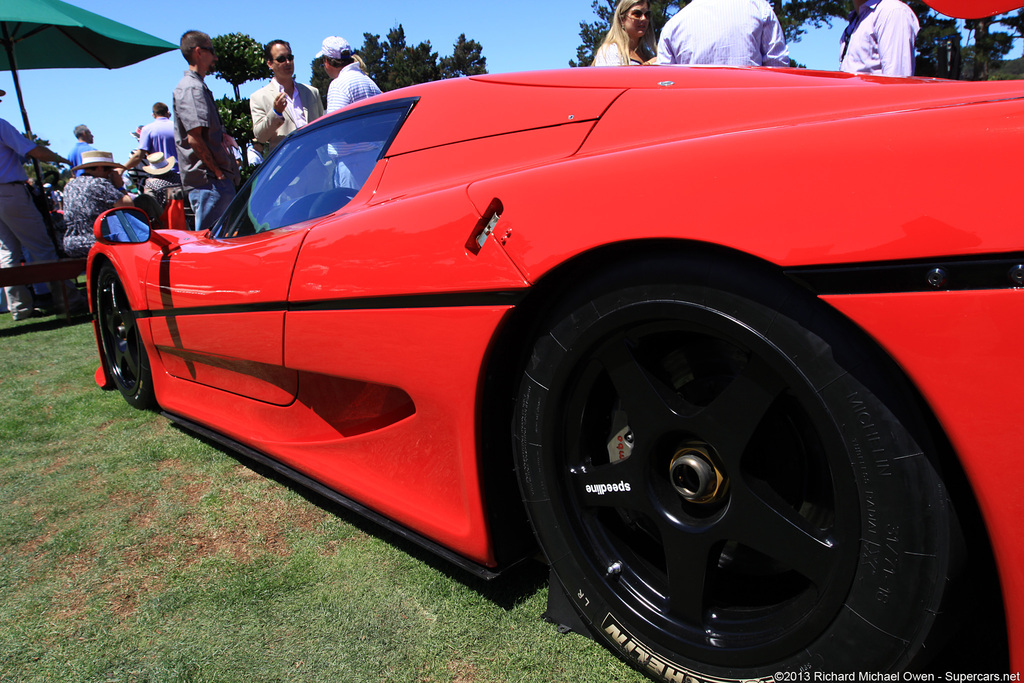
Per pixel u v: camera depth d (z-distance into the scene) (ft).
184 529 5.86
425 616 4.35
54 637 4.45
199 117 14.75
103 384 10.80
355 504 5.31
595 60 10.48
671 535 3.33
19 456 7.98
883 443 2.58
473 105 5.12
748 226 2.78
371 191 5.43
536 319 3.73
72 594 4.96
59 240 24.14
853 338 2.64
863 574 2.66
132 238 8.11
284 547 5.41
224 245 6.67
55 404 10.14
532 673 3.74
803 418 3.08
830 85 3.92
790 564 2.92
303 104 15.83
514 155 4.58
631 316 3.23
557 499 3.76
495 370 3.99
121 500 6.56
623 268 3.27
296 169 6.49
